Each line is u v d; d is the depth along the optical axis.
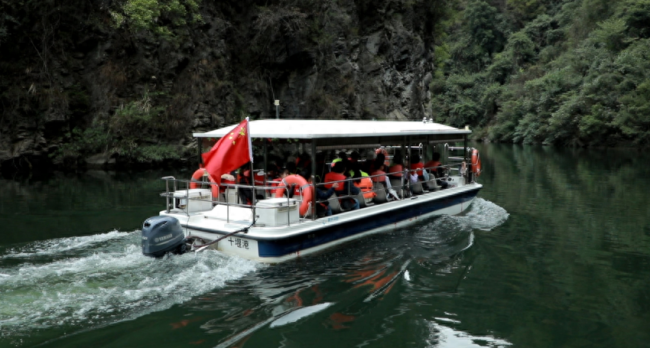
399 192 9.62
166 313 5.30
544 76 47.34
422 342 4.87
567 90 42.88
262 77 26.67
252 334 4.91
